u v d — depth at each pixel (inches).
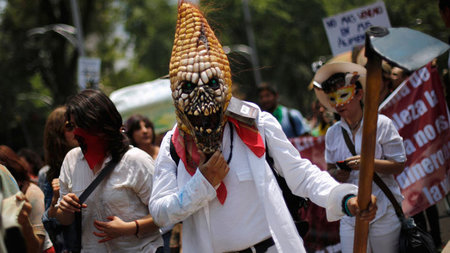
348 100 155.8
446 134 187.5
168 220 104.9
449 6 160.2
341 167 148.1
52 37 971.3
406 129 189.9
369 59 86.2
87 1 1011.9
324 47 1195.9
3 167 110.6
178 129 109.6
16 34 1006.4
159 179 110.0
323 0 1186.0
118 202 125.0
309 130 291.9
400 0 812.6
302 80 1210.0
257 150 106.0
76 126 126.1
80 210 123.3
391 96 191.2
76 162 130.0
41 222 143.8
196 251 108.4
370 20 283.0
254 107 108.2
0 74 962.1
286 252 102.9
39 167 281.6
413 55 81.7
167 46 1279.5
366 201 93.4
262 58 1218.0
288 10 1183.6
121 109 350.0
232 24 1175.6
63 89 963.3
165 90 357.1
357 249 100.1
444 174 187.2
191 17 107.1
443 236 219.6
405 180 188.4
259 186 104.2
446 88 189.2
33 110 959.0
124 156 127.3
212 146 103.0
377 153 150.5
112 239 125.2
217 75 103.2
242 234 104.9
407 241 145.1
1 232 95.3
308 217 203.6
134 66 1389.0
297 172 107.4
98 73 516.7
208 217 106.1
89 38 1205.7
